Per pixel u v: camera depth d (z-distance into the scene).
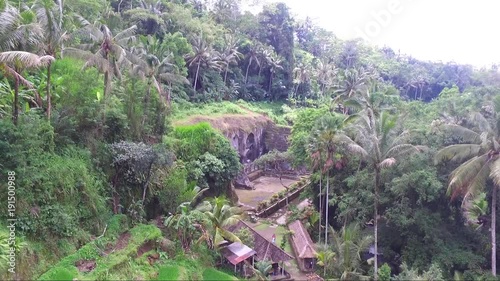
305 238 33.56
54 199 22.52
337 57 106.75
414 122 34.50
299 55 99.69
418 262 27.86
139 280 22.56
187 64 65.00
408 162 29.78
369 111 32.38
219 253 28.83
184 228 27.45
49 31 24.41
